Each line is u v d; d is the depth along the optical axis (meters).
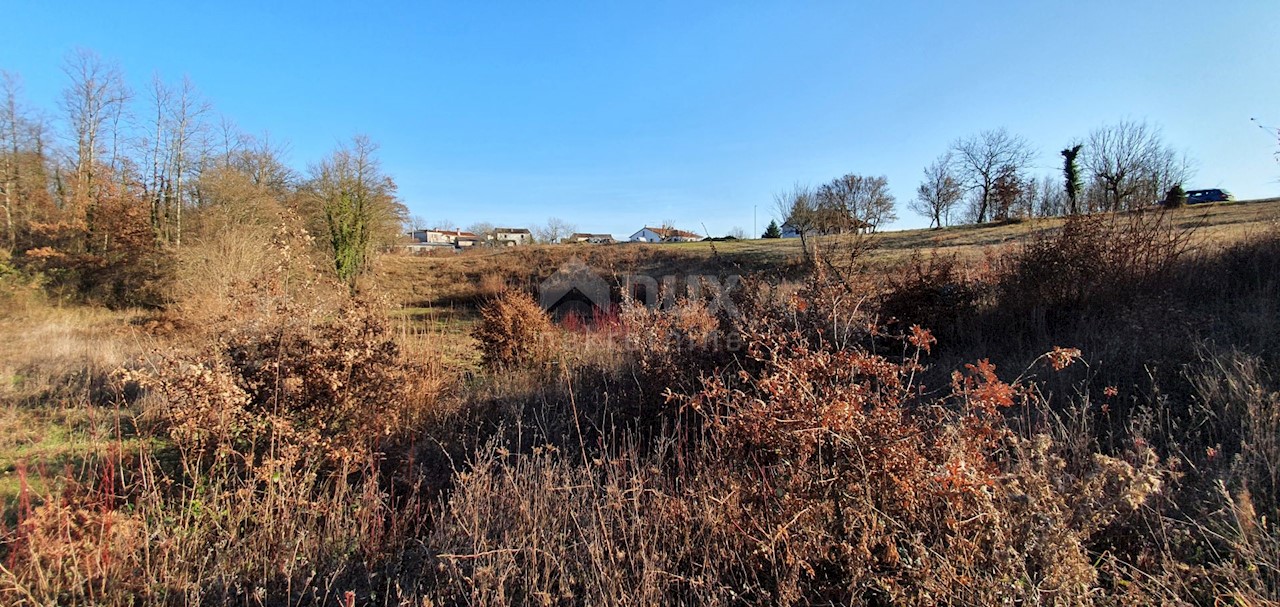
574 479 3.39
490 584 2.37
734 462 2.77
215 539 2.99
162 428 4.56
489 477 3.19
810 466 2.32
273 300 4.34
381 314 4.78
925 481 2.12
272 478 3.28
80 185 21.88
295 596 2.59
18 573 2.59
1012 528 2.04
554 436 4.51
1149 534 2.34
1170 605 1.94
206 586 2.64
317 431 3.88
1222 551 2.28
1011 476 2.15
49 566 2.58
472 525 2.86
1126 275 6.50
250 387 3.95
